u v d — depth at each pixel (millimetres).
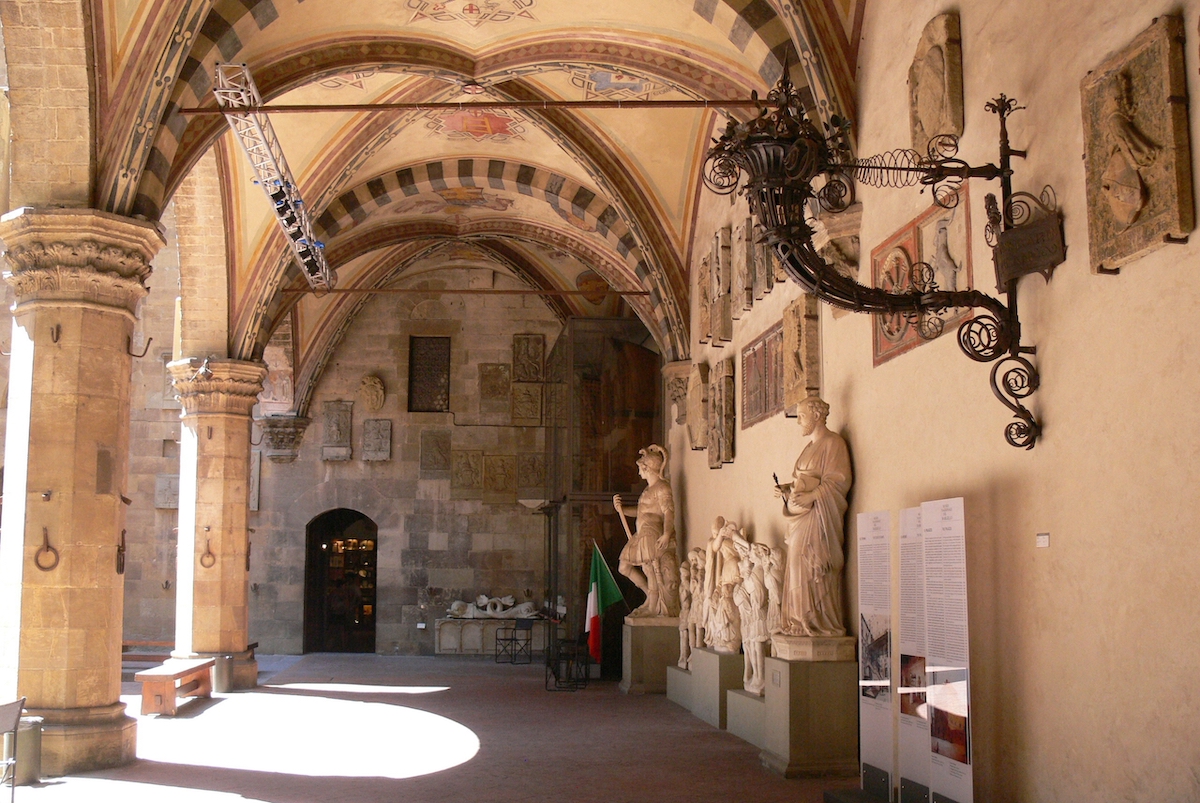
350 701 16781
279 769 10836
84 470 10594
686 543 18625
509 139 18688
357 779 10305
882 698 8562
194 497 18547
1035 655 6934
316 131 16734
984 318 7320
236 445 18766
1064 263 6637
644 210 18016
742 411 14781
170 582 24688
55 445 10523
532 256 25312
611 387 21047
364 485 26469
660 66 13977
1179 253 5598
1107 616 6152
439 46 14406
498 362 26953
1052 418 6781
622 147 17422
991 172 7078
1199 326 5438
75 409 10570
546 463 25828
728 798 9383
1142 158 5746
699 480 17609
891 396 9453
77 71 10359
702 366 17062
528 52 14492
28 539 10422
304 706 16156
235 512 18703
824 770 10328
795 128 6660
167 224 25016
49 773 10289
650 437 21016
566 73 15758
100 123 10672
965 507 7965
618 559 20781
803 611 10680
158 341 25250
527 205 21703
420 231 23047
